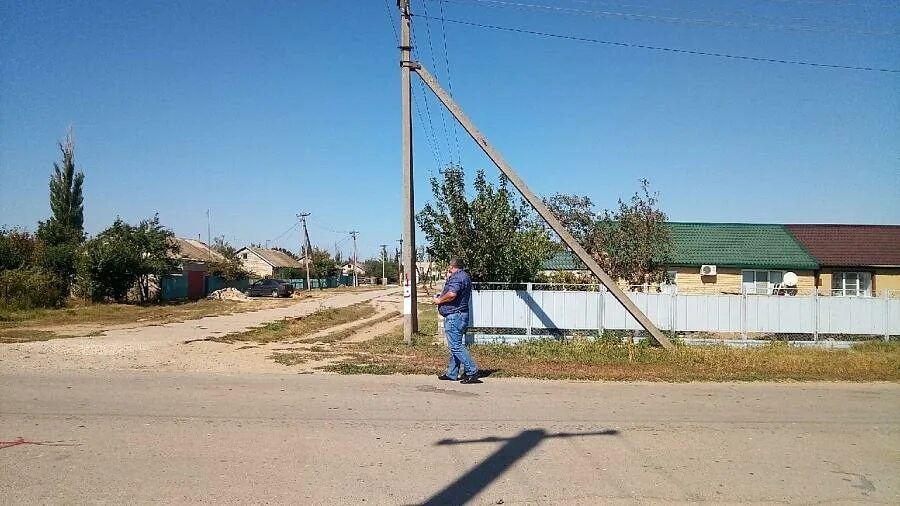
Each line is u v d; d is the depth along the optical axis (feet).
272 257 324.60
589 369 40.52
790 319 59.06
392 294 212.64
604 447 22.25
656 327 52.80
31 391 29.32
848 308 59.57
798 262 91.76
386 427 24.03
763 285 91.50
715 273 90.48
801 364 44.24
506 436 23.26
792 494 18.06
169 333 63.62
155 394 29.14
